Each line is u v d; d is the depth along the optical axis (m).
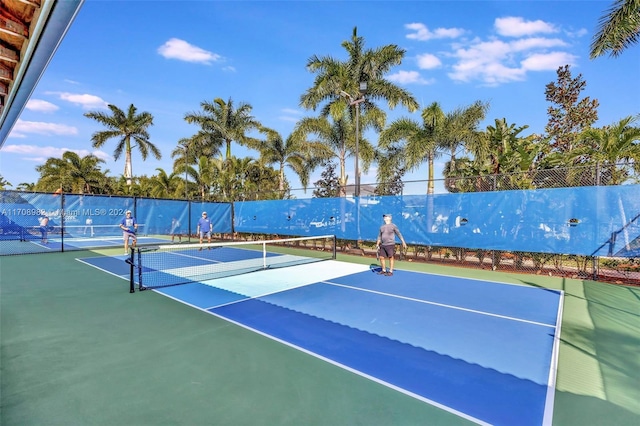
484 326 5.00
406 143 15.51
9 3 2.34
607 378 3.49
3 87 3.43
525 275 9.14
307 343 4.33
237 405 2.92
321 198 14.48
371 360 3.85
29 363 3.70
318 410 2.86
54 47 2.50
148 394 3.09
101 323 5.03
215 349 4.11
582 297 6.74
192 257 12.72
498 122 13.65
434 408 2.92
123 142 31.56
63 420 2.69
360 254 13.67
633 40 9.06
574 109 23.52
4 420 2.68
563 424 2.72
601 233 8.21
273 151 22.39
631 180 8.67
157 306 5.95
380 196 12.38
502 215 9.68
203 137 25.78
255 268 10.19
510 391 3.21
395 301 6.37
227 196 22.56
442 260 11.49
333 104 16.19
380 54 16.80
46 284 7.65
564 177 9.67
